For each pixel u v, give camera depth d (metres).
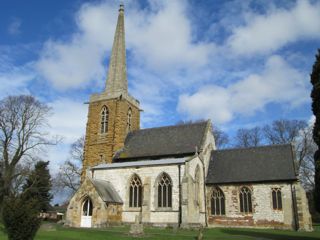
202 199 47.03
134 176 46.16
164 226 41.81
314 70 30.52
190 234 33.41
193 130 52.72
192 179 43.22
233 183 47.00
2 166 52.44
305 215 42.03
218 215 46.81
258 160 48.91
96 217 41.00
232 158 51.16
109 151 55.06
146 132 56.47
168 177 43.88
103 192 43.19
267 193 44.69
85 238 27.97
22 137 54.03
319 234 35.50
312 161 66.69
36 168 65.88
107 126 57.25
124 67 61.88
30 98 55.62
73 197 43.28
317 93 29.80
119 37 63.69
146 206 43.31
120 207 45.00
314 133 30.12
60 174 68.25
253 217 44.62
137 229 31.59
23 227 22.09
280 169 45.75
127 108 59.31
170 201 42.97
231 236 32.22
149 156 50.38
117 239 27.67
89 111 59.69
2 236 27.75
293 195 43.22
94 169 49.03
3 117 53.19
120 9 66.12
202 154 48.78
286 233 36.72
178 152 48.91
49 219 75.50
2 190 50.06
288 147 48.81
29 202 23.12
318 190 29.55
